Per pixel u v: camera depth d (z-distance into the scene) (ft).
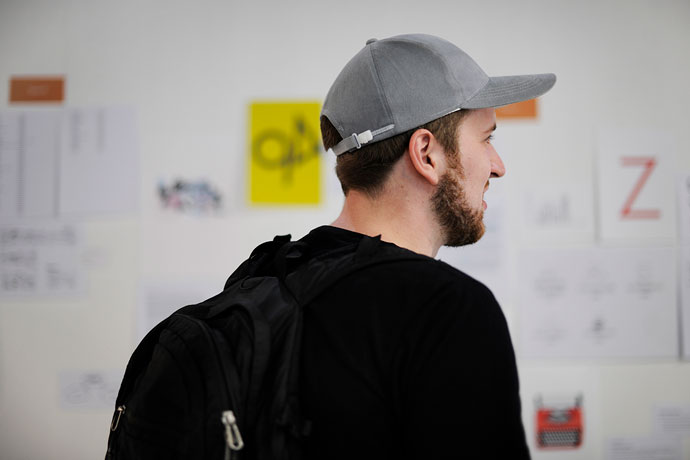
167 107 5.06
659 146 4.96
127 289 5.02
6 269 5.06
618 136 4.97
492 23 5.01
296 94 5.02
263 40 5.05
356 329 1.61
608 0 4.99
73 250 5.05
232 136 5.04
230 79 5.05
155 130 5.05
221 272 5.01
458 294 1.60
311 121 5.00
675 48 4.97
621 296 4.93
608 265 4.94
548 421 4.93
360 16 5.03
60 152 5.06
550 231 4.97
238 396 1.67
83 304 5.04
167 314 4.99
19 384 5.03
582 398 4.93
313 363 1.63
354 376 1.57
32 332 5.05
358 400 1.56
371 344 1.59
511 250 4.97
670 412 4.91
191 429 1.70
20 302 5.06
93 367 5.02
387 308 1.61
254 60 5.04
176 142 5.05
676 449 4.90
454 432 1.49
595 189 4.97
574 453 4.92
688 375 4.91
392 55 1.92
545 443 4.93
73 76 5.08
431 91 1.86
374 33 5.02
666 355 4.92
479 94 1.91
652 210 4.95
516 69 5.00
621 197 4.96
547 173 4.99
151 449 1.75
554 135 5.00
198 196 5.03
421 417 1.51
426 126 1.85
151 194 5.04
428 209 1.90
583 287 4.94
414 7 5.03
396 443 1.56
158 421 1.75
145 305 5.01
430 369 1.53
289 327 1.69
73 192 5.06
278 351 1.69
